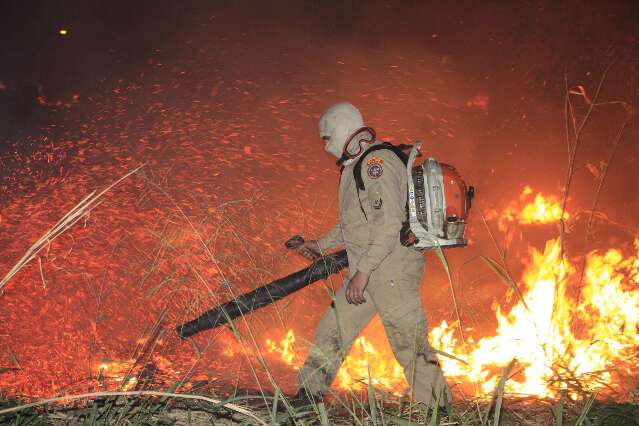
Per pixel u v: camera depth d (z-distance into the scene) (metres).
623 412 3.39
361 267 3.70
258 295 4.02
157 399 3.63
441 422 3.52
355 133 3.88
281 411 3.70
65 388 3.74
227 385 4.36
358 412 3.62
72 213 2.82
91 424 3.28
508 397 3.73
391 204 3.67
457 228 3.68
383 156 3.73
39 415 3.43
